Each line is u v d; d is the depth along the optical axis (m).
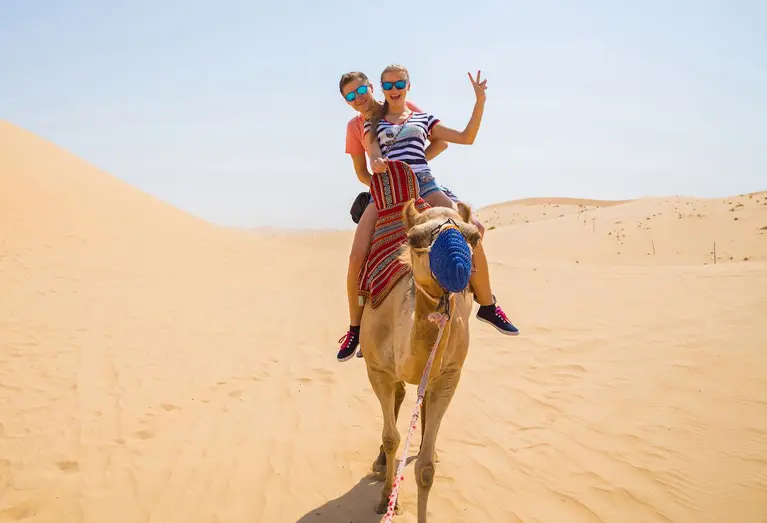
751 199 31.36
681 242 27.84
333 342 10.90
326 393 8.22
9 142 27.48
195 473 6.12
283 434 6.95
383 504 5.25
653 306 10.39
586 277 14.05
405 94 5.65
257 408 7.80
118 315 12.88
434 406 4.50
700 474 5.39
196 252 22.19
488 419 6.93
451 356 4.32
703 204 32.72
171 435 7.07
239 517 5.31
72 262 18.02
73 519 5.43
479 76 5.41
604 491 5.32
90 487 5.95
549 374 8.05
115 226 23.22
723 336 8.28
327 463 6.19
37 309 13.11
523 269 16.41
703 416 6.31
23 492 5.89
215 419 7.48
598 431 6.35
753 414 6.21
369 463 6.16
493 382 8.03
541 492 5.39
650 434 6.14
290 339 11.22
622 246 28.97
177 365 9.67
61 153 29.84
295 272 19.70
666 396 6.87
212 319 12.83
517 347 9.33
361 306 5.43
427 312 3.82
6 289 14.71
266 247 25.84
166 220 26.64
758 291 10.12
